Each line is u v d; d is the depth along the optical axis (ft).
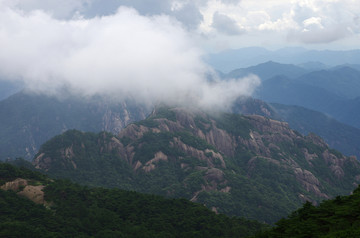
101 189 576.20
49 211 449.48
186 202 555.69
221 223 487.61
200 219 490.08
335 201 328.70
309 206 335.06
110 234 419.13
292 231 300.20
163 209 510.99
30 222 416.05
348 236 249.14
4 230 380.58
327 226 285.84
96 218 456.86
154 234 433.48
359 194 325.01
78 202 481.46
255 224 521.65
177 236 447.01
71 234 411.75
